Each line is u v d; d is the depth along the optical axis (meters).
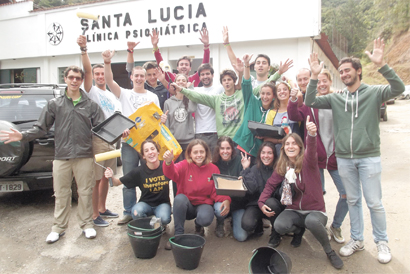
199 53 12.14
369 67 37.12
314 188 3.04
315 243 3.35
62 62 14.53
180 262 2.88
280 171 3.17
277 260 2.66
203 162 3.43
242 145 3.80
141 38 12.66
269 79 4.21
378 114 2.88
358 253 3.09
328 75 3.57
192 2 11.66
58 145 3.45
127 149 3.84
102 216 4.09
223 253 3.19
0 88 4.58
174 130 4.03
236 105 3.98
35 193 5.07
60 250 3.29
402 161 6.34
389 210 3.97
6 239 3.52
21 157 3.60
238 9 11.05
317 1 10.17
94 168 3.66
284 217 3.04
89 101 3.55
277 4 10.58
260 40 11.05
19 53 15.00
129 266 2.99
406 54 34.78
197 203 3.44
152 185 3.45
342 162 3.03
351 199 3.06
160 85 4.75
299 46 10.66
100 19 13.19
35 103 4.33
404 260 2.94
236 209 3.53
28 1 14.52
